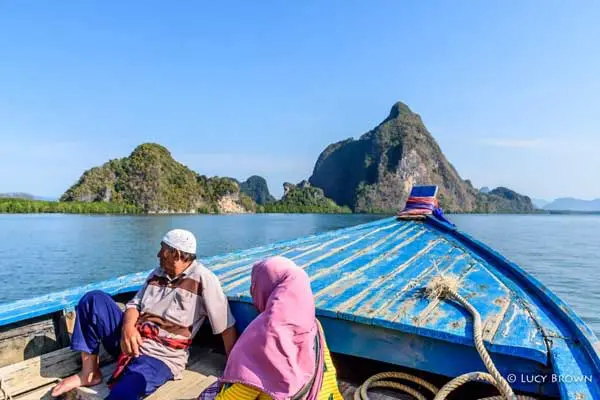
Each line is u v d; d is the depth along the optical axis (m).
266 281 2.06
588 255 26.14
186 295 2.86
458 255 4.38
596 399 2.01
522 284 3.53
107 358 3.20
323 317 2.98
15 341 3.13
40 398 2.75
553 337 2.55
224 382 1.99
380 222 6.10
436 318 2.76
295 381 1.86
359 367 3.29
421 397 2.73
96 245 34.03
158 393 2.73
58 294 3.55
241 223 76.50
